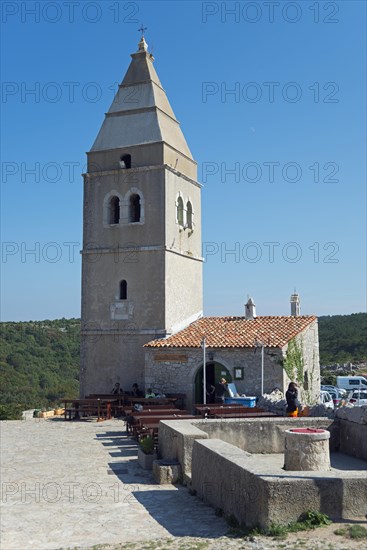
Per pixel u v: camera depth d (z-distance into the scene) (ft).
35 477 54.03
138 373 111.86
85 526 37.78
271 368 99.45
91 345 115.85
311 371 116.78
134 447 71.41
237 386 100.68
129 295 114.11
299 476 33.94
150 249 113.09
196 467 46.29
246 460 38.58
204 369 98.07
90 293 116.98
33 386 236.02
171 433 55.31
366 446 56.03
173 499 44.88
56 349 286.46
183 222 120.57
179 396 102.89
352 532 31.09
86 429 88.28
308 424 60.64
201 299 127.34
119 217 117.08
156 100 119.85
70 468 58.54
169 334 111.96
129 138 117.70
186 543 32.99
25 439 78.23
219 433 58.49
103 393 113.80
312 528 32.40
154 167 114.11
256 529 33.12
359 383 178.91
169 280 113.50
